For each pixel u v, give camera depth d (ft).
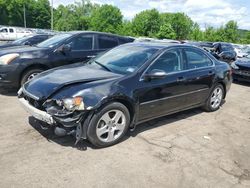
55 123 12.57
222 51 55.77
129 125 14.69
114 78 14.06
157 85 15.29
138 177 11.40
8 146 13.16
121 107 13.73
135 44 17.87
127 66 15.37
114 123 13.74
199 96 18.76
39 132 14.79
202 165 12.67
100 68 15.93
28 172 11.21
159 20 270.67
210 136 16.02
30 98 13.80
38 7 265.95
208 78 19.01
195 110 20.70
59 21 282.97
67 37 24.31
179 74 16.71
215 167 12.57
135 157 12.91
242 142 15.56
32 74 22.16
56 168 11.59
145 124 17.04
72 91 12.77
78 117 12.44
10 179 10.71
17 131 14.83
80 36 24.77
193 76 17.70
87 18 287.28
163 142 14.70
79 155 12.71
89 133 12.90
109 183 10.87
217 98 20.70
